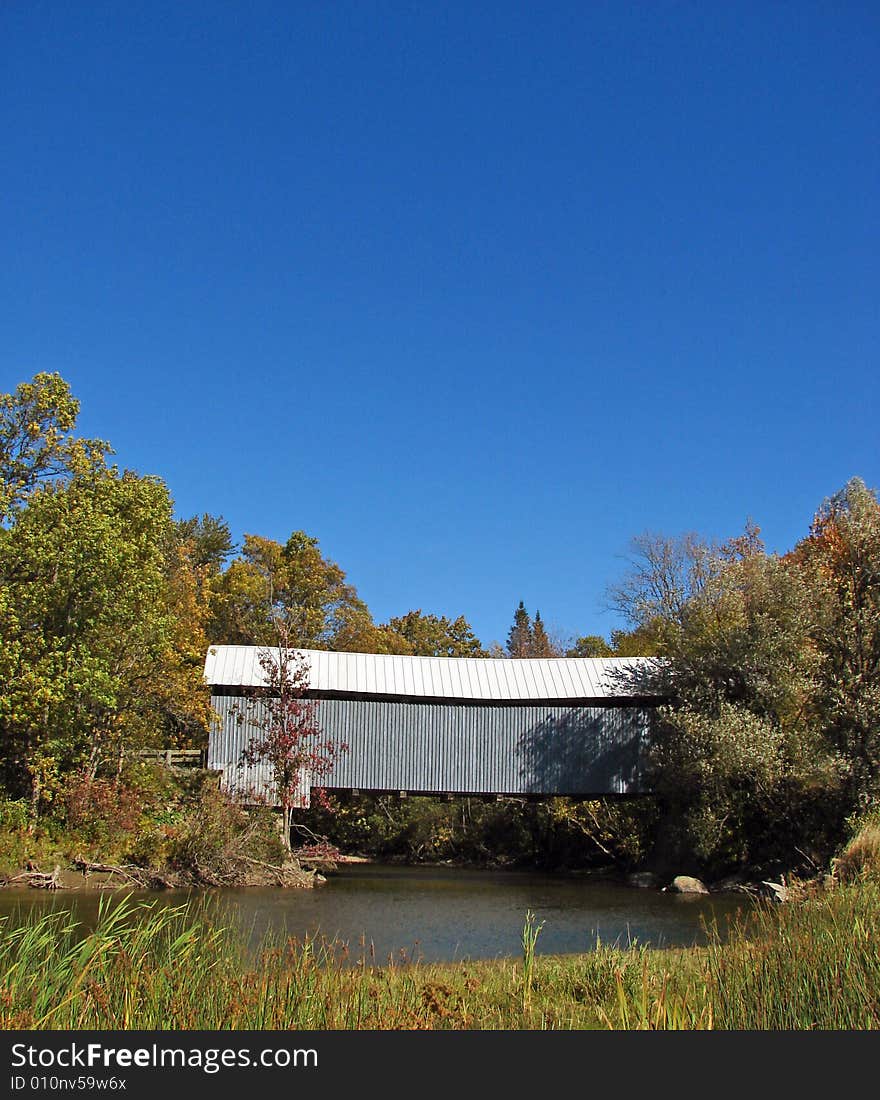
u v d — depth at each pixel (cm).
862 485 4225
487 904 2859
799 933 1324
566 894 3206
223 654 4188
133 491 3541
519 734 4175
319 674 4172
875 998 1101
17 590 3238
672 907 2811
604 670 4294
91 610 3300
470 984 1356
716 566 4141
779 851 3438
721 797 3528
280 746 3772
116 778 3375
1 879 2753
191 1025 1006
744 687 3747
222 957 1238
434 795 4262
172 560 4981
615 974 1354
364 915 2539
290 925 2294
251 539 7025
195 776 3825
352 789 4075
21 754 3275
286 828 3753
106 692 3206
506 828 4775
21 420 3709
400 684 4206
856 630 3456
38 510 3369
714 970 1269
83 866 2914
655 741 4091
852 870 2175
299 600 6731
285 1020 1030
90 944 1145
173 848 3116
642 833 4075
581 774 4122
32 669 3108
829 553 3956
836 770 3225
